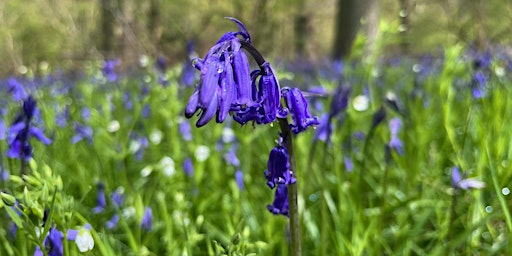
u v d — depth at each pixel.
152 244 3.11
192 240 2.79
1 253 2.62
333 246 3.08
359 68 6.19
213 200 3.70
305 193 2.64
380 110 2.98
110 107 5.42
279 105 1.63
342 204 3.20
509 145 3.72
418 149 3.88
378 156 4.24
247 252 2.35
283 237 2.77
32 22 22.70
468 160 4.03
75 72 12.34
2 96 7.81
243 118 1.55
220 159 4.14
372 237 2.87
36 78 9.50
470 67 5.92
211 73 1.40
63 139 4.96
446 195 3.60
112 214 3.35
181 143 4.77
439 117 4.77
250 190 3.70
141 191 3.80
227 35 1.50
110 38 19.59
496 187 2.36
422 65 9.82
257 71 1.59
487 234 3.17
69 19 21.44
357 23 12.15
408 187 3.55
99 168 4.23
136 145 4.03
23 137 2.45
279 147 1.75
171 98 4.97
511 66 6.38
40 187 2.01
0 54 23.48
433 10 21.80
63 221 1.88
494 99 4.45
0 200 1.91
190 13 18.89
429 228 3.44
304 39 23.19
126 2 18.48
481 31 16.12
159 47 18.34
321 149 3.92
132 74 10.57
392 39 4.40
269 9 18.62
